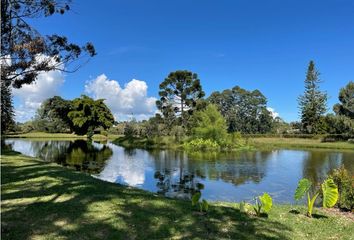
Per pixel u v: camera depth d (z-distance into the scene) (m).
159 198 8.95
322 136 52.59
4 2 7.85
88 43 9.86
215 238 5.96
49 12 9.09
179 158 26.27
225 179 16.61
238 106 87.75
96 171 18.92
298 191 8.17
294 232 6.68
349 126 52.47
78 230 6.03
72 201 8.03
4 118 36.75
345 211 8.71
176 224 6.64
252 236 6.18
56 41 9.24
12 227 6.07
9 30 8.37
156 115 49.28
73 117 66.50
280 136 57.03
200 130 38.72
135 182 15.62
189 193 13.20
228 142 37.91
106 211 7.27
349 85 61.72
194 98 47.69
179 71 46.88
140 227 6.35
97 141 54.47
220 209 8.09
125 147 39.31
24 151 30.53
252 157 27.83
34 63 9.02
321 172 19.30
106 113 69.69
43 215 6.84
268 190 13.98
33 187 9.67
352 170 20.38
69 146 38.53
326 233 6.75
